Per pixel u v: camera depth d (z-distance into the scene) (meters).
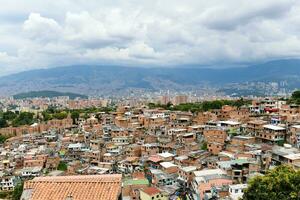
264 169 87.75
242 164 89.06
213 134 123.25
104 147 143.50
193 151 118.19
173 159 116.81
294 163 83.25
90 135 163.75
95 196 22.27
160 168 111.56
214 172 90.06
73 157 140.88
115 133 159.88
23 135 190.38
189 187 95.69
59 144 158.62
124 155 133.75
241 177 86.75
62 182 23.92
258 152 98.00
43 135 183.75
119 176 25.16
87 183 23.67
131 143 147.38
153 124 174.00
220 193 76.69
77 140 161.88
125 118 189.88
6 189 116.00
